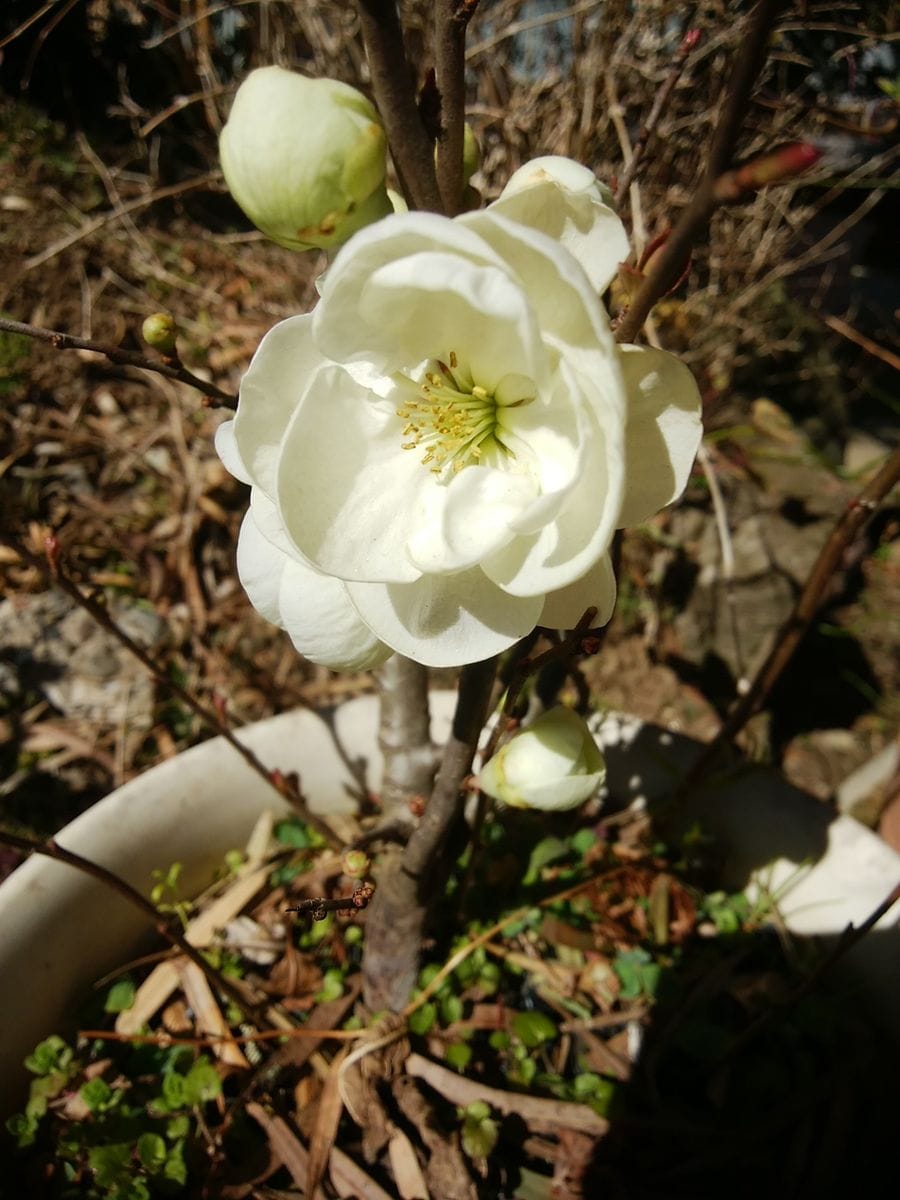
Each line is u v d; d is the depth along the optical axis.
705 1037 0.20
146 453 0.37
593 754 0.14
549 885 0.23
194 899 0.23
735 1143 0.19
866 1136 0.19
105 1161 0.17
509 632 0.12
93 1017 0.20
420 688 0.19
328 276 0.10
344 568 0.12
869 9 0.30
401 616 0.12
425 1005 0.20
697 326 0.43
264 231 0.11
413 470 0.13
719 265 0.41
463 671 0.14
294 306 0.42
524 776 0.14
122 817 0.21
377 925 0.20
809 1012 0.20
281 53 0.36
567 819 0.25
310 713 0.24
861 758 0.37
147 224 0.46
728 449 0.43
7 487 0.34
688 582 0.40
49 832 0.29
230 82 0.41
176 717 0.32
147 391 0.39
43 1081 0.18
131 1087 0.19
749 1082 0.20
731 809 0.23
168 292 0.42
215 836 0.23
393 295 0.11
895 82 0.30
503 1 0.34
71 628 0.32
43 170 0.45
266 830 0.23
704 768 0.22
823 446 0.47
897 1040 0.20
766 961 0.22
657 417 0.11
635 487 0.11
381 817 0.22
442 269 0.09
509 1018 0.21
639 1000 0.21
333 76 0.35
